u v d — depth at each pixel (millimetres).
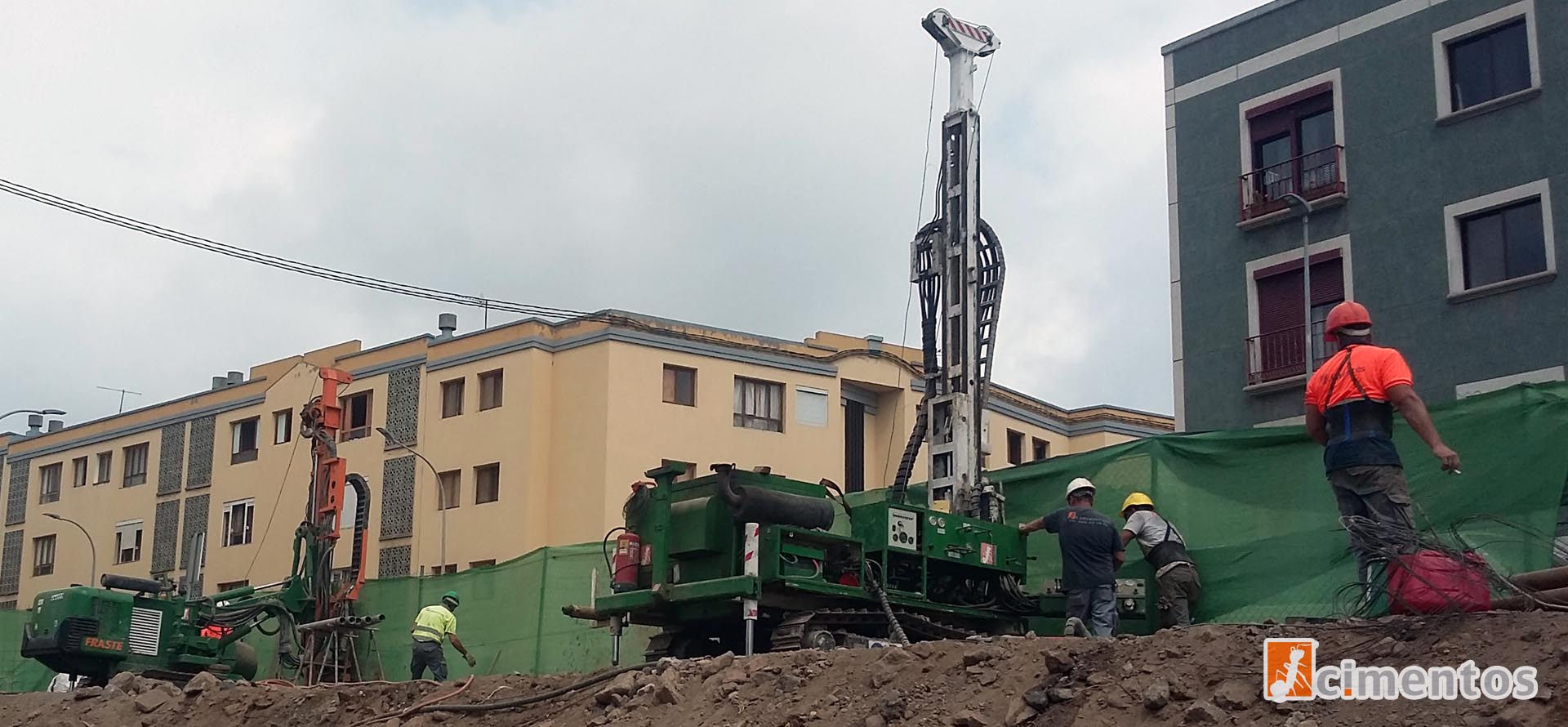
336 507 25969
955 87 18938
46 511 60125
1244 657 8844
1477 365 24516
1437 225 25422
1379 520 9320
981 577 16578
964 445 17781
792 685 10758
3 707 16578
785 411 46938
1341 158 26766
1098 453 16703
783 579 14820
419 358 48094
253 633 27469
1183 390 28453
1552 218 24016
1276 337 27172
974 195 18609
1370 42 26750
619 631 16141
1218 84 28984
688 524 15547
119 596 24188
